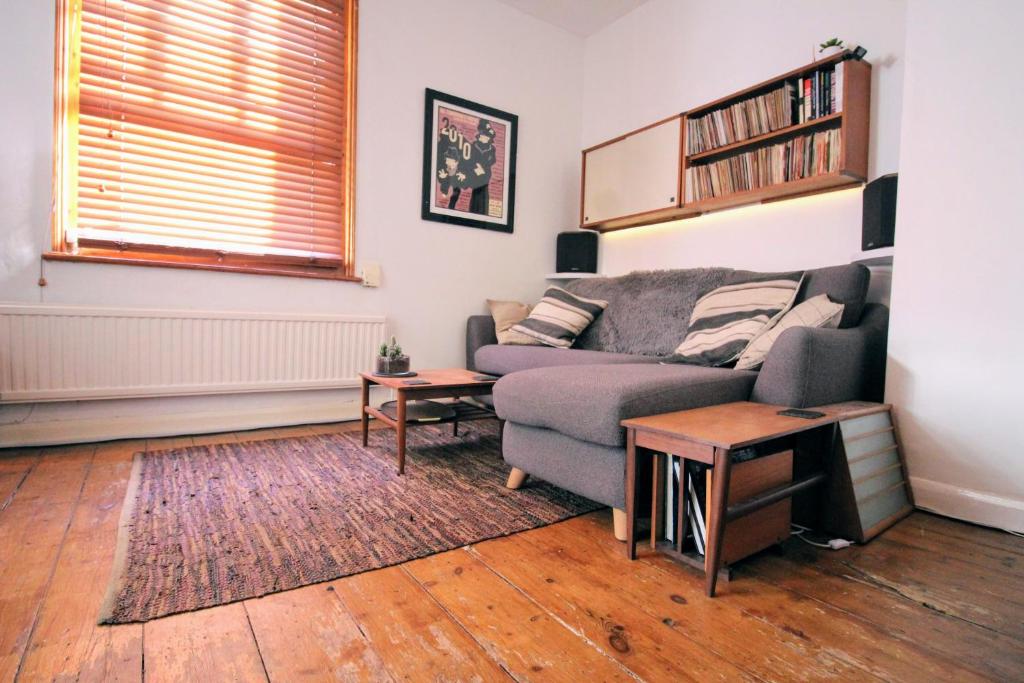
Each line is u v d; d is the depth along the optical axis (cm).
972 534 155
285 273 278
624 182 339
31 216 223
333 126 300
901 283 182
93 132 239
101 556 127
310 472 200
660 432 126
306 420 290
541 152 384
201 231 264
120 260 238
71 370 225
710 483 118
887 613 110
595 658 93
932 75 175
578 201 405
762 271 283
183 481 184
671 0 336
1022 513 154
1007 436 159
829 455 151
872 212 211
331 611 106
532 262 384
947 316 171
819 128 250
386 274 316
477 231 354
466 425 302
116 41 243
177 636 96
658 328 280
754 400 175
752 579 125
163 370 244
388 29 312
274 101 282
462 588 117
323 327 286
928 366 175
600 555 136
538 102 381
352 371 296
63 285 229
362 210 306
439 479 196
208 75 264
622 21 372
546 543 142
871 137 237
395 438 262
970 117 167
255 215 278
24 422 225
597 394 144
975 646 99
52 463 204
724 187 280
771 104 259
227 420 267
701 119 293
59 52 229
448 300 342
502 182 364
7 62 219
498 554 135
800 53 266
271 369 271
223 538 138
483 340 333
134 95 248
